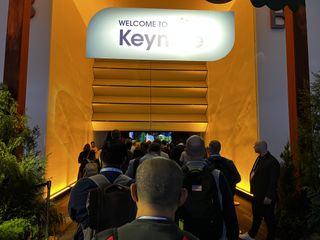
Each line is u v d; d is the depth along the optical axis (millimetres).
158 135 15297
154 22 5238
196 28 5277
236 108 9641
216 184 2336
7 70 4316
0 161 3486
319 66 4949
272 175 4477
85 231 2168
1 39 4539
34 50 7223
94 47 5148
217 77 12320
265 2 4055
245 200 8430
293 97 4758
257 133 7797
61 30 8219
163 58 5238
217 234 2287
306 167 4156
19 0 4398
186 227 2270
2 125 3711
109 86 14117
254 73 7992
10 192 3502
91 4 10430
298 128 4293
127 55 5180
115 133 4898
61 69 8352
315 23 5023
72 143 9930
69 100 9391
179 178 1175
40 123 7094
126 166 5684
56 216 3967
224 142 11062
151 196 1121
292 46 4805
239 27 9320
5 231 3223
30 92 7141
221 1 4051
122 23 5207
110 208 2031
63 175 8852
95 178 2205
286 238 4715
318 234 4254
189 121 14375
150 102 14352
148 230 1057
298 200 4680
